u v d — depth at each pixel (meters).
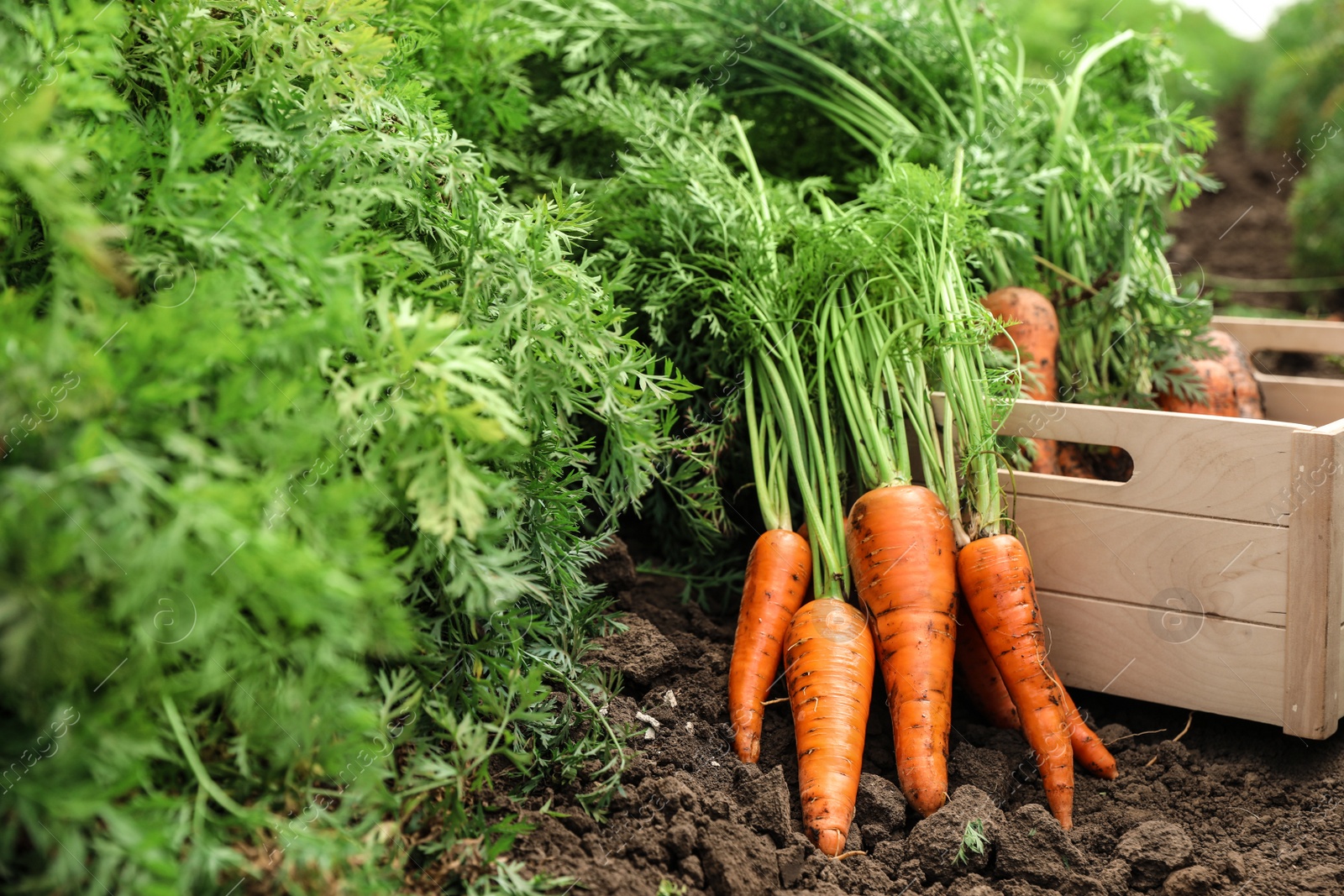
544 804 1.53
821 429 2.19
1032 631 1.81
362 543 1.10
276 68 1.48
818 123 2.93
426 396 1.23
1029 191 2.50
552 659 1.71
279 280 1.22
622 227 2.27
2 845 0.99
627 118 2.40
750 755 1.79
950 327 2.04
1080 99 2.84
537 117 2.54
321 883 1.15
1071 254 2.58
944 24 2.87
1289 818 1.71
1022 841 1.59
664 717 1.82
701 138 2.56
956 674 2.16
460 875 1.32
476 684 1.48
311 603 1.02
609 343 1.64
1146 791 1.78
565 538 1.75
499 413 1.23
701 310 2.24
